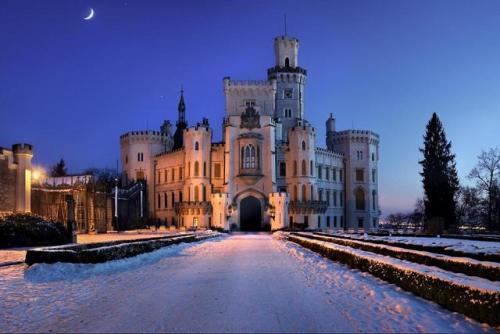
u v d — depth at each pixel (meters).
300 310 13.07
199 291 16.31
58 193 77.88
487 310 10.88
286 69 111.50
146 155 111.62
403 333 10.51
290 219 94.62
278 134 102.00
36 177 79.25
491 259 17.52
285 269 22.64
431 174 85.38
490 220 78.81
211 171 97.19
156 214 109.75
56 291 16.77
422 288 14.07
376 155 115.50
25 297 15.73
